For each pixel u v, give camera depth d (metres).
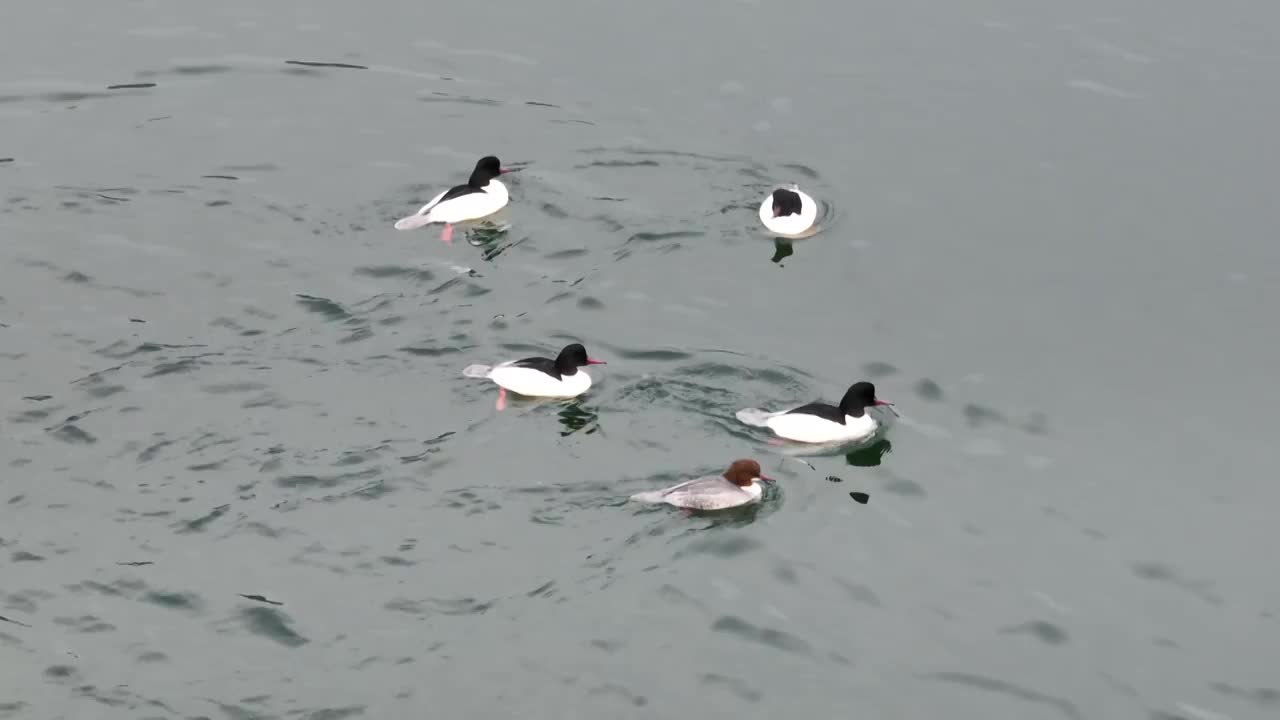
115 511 21.52
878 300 28.67
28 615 19.44
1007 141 34.84
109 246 28.89
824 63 38.03
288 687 18.48
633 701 18.61
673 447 23.70
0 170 31.70
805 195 31.16
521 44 38.59
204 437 23.19
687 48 38.59
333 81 36.53
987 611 20.77
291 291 27.62
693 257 29.78
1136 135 35.19
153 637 19.19
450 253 29.30
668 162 33.31
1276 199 32.69
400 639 19.36
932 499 23.09
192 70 36.84
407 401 24.44
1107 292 29.44
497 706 18.38
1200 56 38.75
